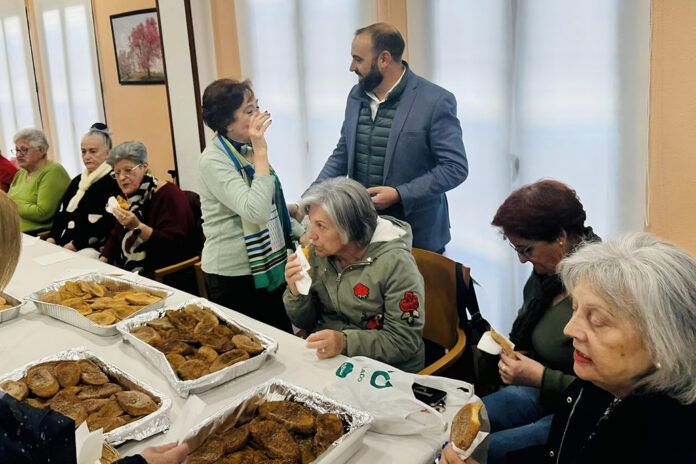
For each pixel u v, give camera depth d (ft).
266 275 8.06
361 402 4.56
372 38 8.02
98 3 16.97
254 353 5.32
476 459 4.31
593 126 8.14
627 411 3.46
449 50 9.58
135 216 9.80
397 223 6.79
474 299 6.84
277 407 4.37
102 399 4.63
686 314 3.23
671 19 6.88
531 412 5.92
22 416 3.08
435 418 4.40
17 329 6.30
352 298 6.40
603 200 8.24
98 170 11.54
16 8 21.22
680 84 6.98
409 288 6.17
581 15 7.93
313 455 4.00
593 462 3.59
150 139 16.48
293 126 12.97
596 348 3.42
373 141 8.62
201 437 4.12
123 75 16.74
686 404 3.34
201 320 5.79
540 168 8.82
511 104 9.00
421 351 6.47
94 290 6.70
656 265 3.31
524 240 5.42
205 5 13.33
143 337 5.59
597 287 3.41
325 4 11.44
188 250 10.50
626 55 7.61
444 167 8.07
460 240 10.18
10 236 3.49
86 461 3.38
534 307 5.69
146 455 3.59
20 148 12.80
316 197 6.11
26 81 21.98
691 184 7.15
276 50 12.80
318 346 5.53
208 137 13.94
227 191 7.64
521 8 8.52
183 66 13.76
